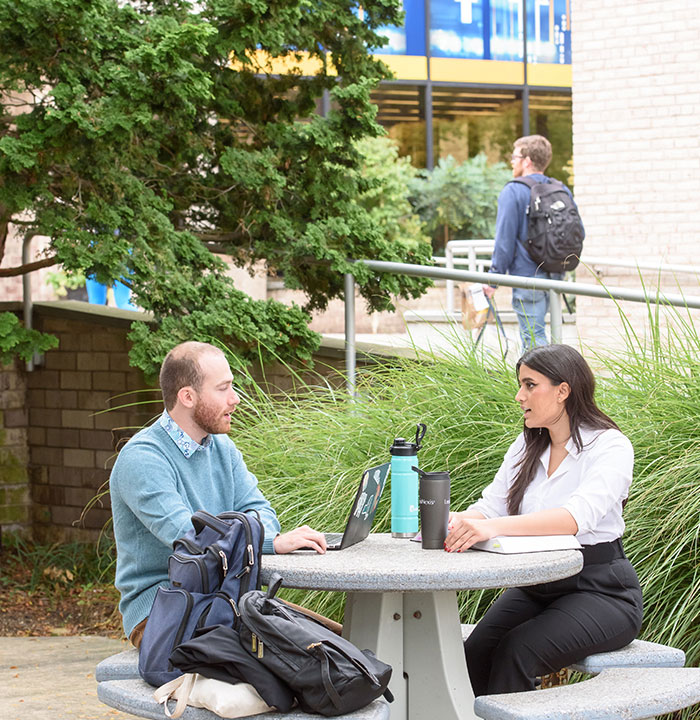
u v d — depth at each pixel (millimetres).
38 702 5383
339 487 5562
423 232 18609
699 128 12953
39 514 9266
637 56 13227
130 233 7062
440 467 5488
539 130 19578
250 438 6262
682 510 4734
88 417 8930
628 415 5277
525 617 4168
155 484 3836
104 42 6754
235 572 3455
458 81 19156
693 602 4648
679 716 4594
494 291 7648
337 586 3367
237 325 7152
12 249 12789
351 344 7594
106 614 7336
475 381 5969
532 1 19391
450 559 3568
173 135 7672
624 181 13320
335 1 8016
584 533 4031
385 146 18750
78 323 8938
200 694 3172
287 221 7820
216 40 7379
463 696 3768
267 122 8242
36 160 6609
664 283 13008
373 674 3188
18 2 6238
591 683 3592
